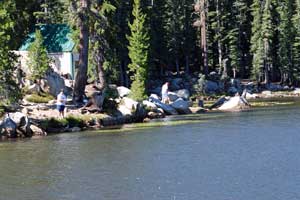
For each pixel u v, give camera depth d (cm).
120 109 4859
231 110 6147
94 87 5703
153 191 2011
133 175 2298
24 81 5441
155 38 9625
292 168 2358
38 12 7700
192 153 2828
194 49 11081
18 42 6731
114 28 7262
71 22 5134
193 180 2173
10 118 3816
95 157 2775
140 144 3228
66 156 2833
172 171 2366
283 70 11562
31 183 2191
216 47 11575
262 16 11412
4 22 4541
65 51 7200
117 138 3556
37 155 2895
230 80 10419
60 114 4275
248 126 4119
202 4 10669
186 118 5109
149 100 5766
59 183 2173
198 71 11231
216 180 2162
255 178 2183
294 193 1930
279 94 10238
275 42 11862
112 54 7444
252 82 11188
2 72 4303
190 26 10819
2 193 2036
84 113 4575
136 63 6581
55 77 5556
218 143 3178
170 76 10319
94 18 5131
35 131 3897
